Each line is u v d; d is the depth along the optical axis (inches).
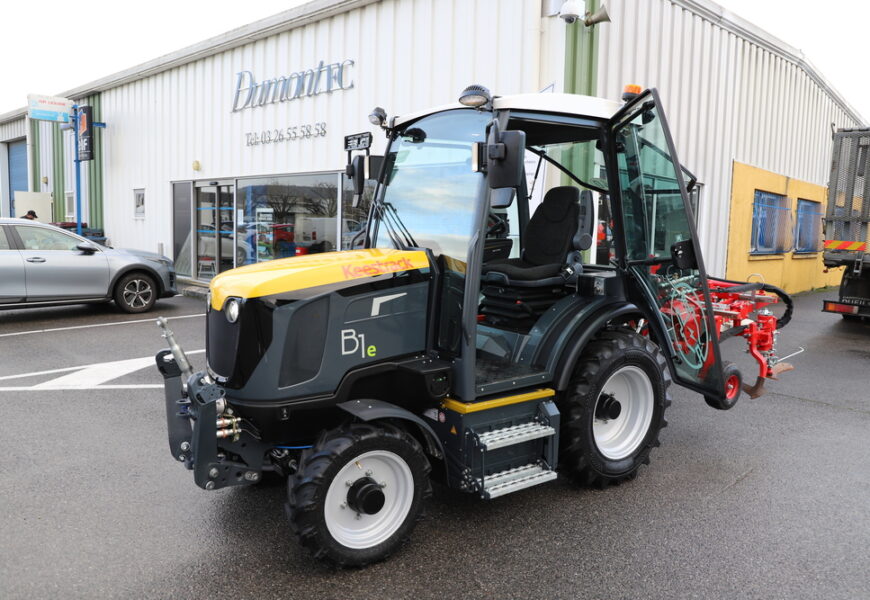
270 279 128.5
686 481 173.5
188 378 138.8
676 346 178.7
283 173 456.4
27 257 370.0
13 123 890.1
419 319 143.3
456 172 148.6
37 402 231.9
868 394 260.7
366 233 175.5
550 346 157.8
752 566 130.7
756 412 235.6
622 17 337.1
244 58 480.1
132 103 616.7
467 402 140.4
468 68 338.3
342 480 127.6
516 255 202.5
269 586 123.0
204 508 154.7
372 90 388.8
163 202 587.8
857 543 140.2
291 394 128.3
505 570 128.9
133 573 126.6
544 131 172.7
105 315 410.9
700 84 419.2
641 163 166.1
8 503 155.0
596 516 152.5
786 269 597.9
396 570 129.0
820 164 657.6
